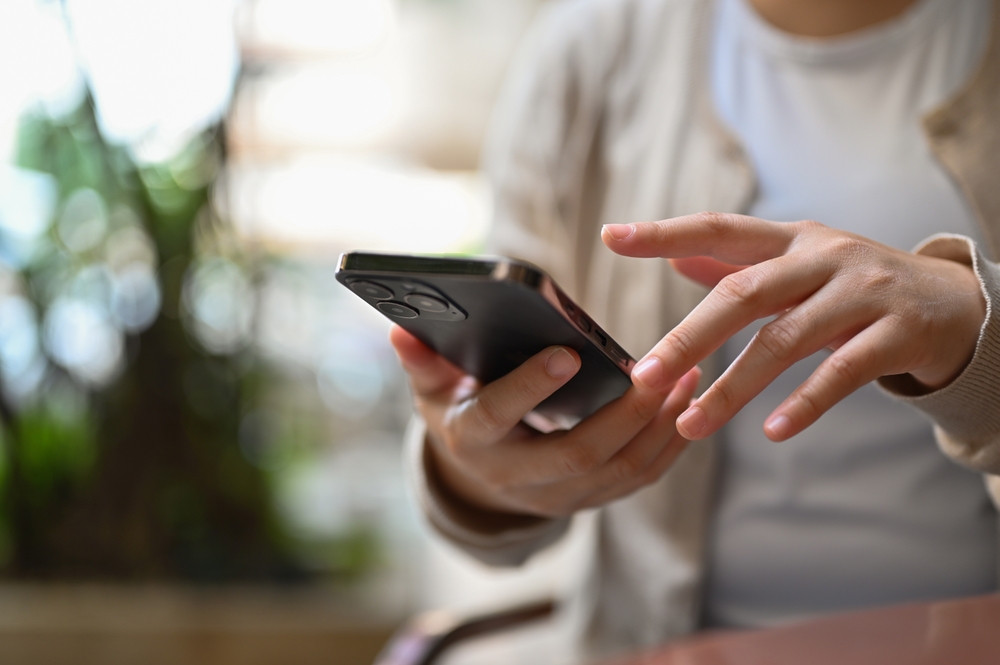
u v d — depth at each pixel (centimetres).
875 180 96
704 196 100
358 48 235
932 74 97
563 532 97
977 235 93
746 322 68
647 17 110
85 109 184
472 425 74
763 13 105
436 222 315
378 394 353
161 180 202
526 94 118
